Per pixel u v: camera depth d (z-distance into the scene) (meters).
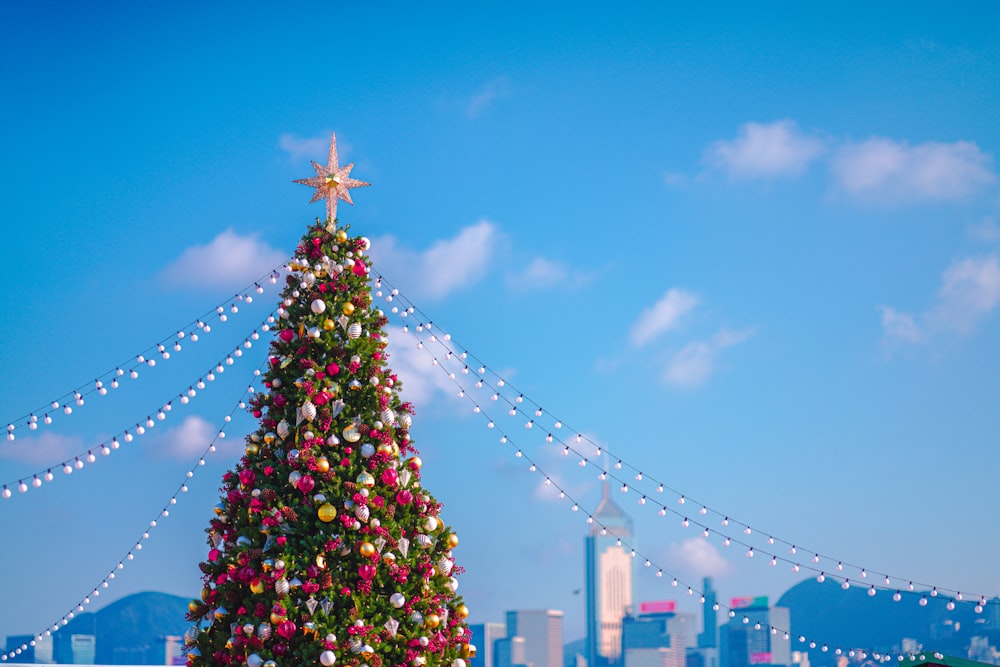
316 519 13.19
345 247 14.75
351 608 12.72
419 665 12.93
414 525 13.71
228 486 13.88
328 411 13.66
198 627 13.42
